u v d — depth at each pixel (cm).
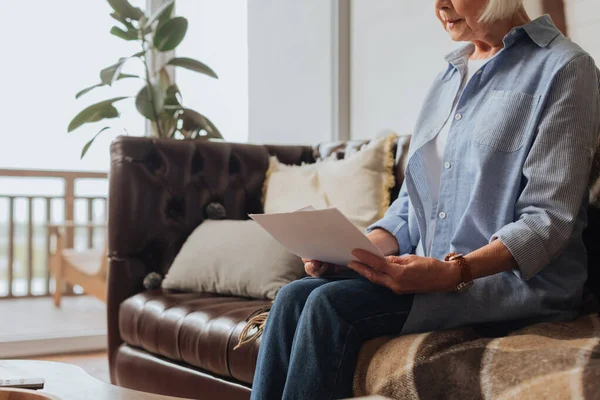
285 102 348
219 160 259
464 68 153
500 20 143
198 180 255
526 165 130
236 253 218
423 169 152
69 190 508
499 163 133
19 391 109
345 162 238
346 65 316
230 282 214
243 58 358
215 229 236
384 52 294
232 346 171
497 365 107
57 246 487
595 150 140
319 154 273
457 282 124
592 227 147
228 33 359
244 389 171
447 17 150
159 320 204
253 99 356
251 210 264
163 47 297
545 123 129
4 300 521
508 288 127
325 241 127
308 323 123
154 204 246
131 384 221
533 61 137
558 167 126
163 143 251
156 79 294
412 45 278
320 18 328
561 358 102
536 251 123
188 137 303
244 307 188
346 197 229
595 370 96
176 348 194
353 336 125
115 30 292
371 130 302
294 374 122
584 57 133
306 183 244
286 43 347
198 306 198
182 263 232
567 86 130
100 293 434
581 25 194
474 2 142
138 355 219
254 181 264
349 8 316
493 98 138
